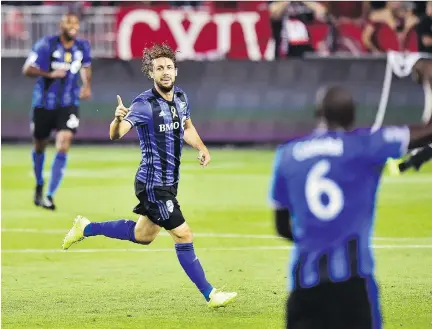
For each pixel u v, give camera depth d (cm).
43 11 5919
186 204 4028
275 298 2453
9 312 2341
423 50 5756
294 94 5647
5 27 5912
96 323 2228
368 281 1595
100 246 3203
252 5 5959
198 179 4697
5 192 4369
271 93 5662
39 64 3853
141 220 2381
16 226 3562
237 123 5688
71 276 2752
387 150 1595
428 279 2658
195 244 3222
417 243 3203
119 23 5872
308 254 1609
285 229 1636
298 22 5825
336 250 1599
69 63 3894
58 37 3875
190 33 5844
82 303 2427
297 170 1617
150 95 2286
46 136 3956
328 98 1627
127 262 2948
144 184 2289
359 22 5912
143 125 2266
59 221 3669
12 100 5819
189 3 6072
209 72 5716
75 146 5862
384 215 3753
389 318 2241
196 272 2295
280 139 5675
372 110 5541
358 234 1602
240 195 4244
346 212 1602
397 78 5556
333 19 5900
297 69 5650
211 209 3909
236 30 5844
